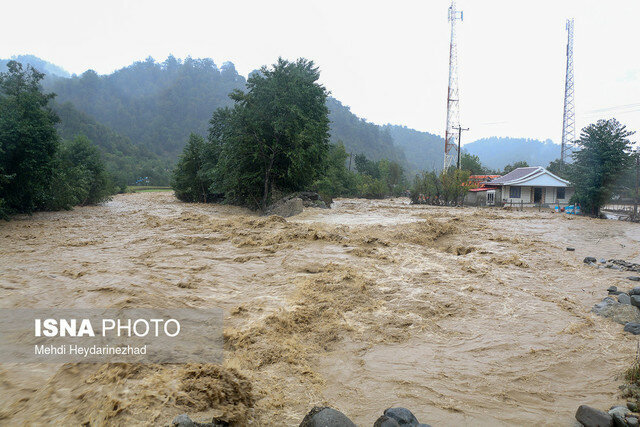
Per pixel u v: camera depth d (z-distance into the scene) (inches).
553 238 659.4
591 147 1162.6
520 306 297.4
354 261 418.0
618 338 242.2
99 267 362.6
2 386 144.3
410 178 6289.4
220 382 151.8
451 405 165.9
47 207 912.3
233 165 1028.5
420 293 318.7
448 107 2255.2
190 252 456.1
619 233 738.2
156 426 119.9
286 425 143.9
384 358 209.9
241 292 309.4
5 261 385.7
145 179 3909.9
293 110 944.9
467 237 641.6
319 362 204.5
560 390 181.8
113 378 150.3
